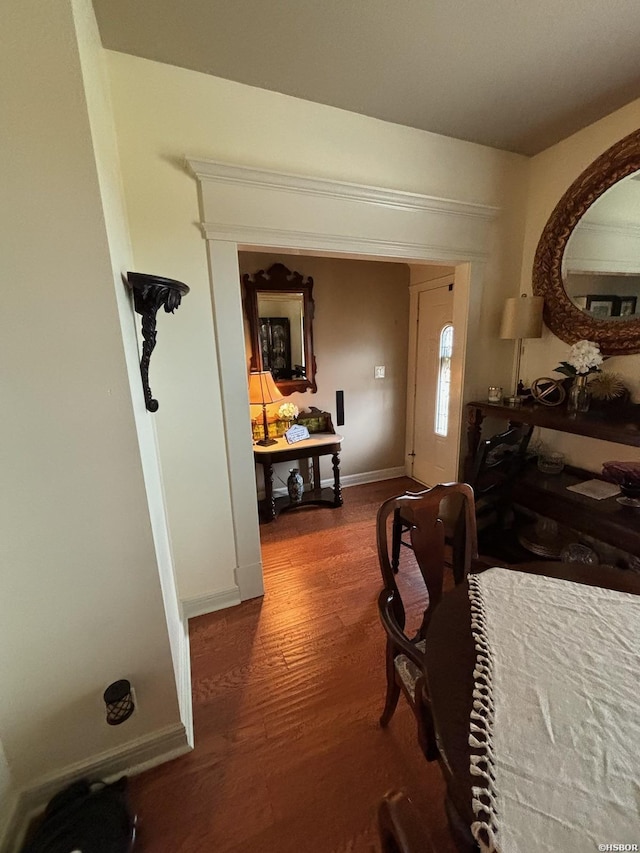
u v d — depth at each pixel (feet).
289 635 6.00
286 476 11.27
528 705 2.37
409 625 6.15
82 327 3.05
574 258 6.88
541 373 7.81
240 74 5.14
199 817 3.68
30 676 3.46
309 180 5.68
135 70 4.76
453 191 7.04
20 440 3.06
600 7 4.19
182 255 5.37
